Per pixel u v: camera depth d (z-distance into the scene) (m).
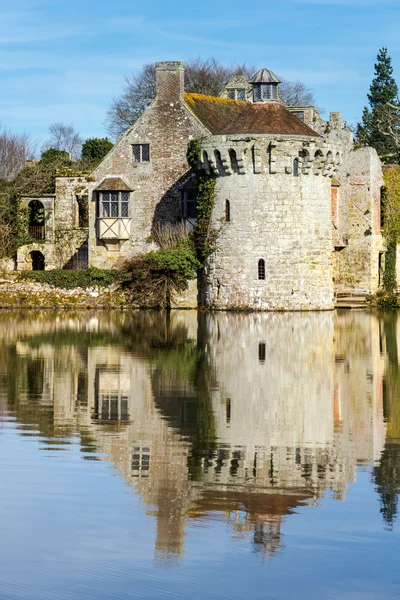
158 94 65.56
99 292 63.12
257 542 15.14
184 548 14.91
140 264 62.03
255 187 58.72
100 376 31.16
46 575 14.05
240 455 20.22
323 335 44.69
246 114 59.81
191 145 60.50
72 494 17.30
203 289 61.44
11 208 72.56
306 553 14.79
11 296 63.84
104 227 65.62
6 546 14.98
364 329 47.94
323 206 60.62
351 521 16.02
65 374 31.61
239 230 59.25
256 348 39.19
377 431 22.72
